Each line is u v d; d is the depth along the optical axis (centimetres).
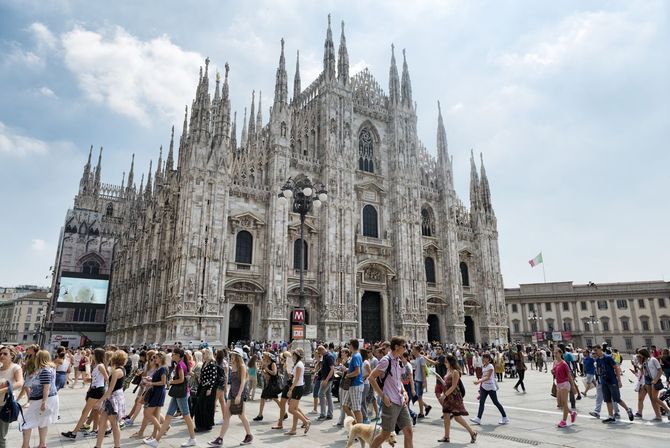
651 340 10325
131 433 1716
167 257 5819
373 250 6656
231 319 5475
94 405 1623
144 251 7362
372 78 7544
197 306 4888
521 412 2177
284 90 6222
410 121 7488
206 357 1866
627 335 10531
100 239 11288
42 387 1356
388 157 7288
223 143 5484
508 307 11688
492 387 1880
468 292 7631
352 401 1630
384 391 1168
